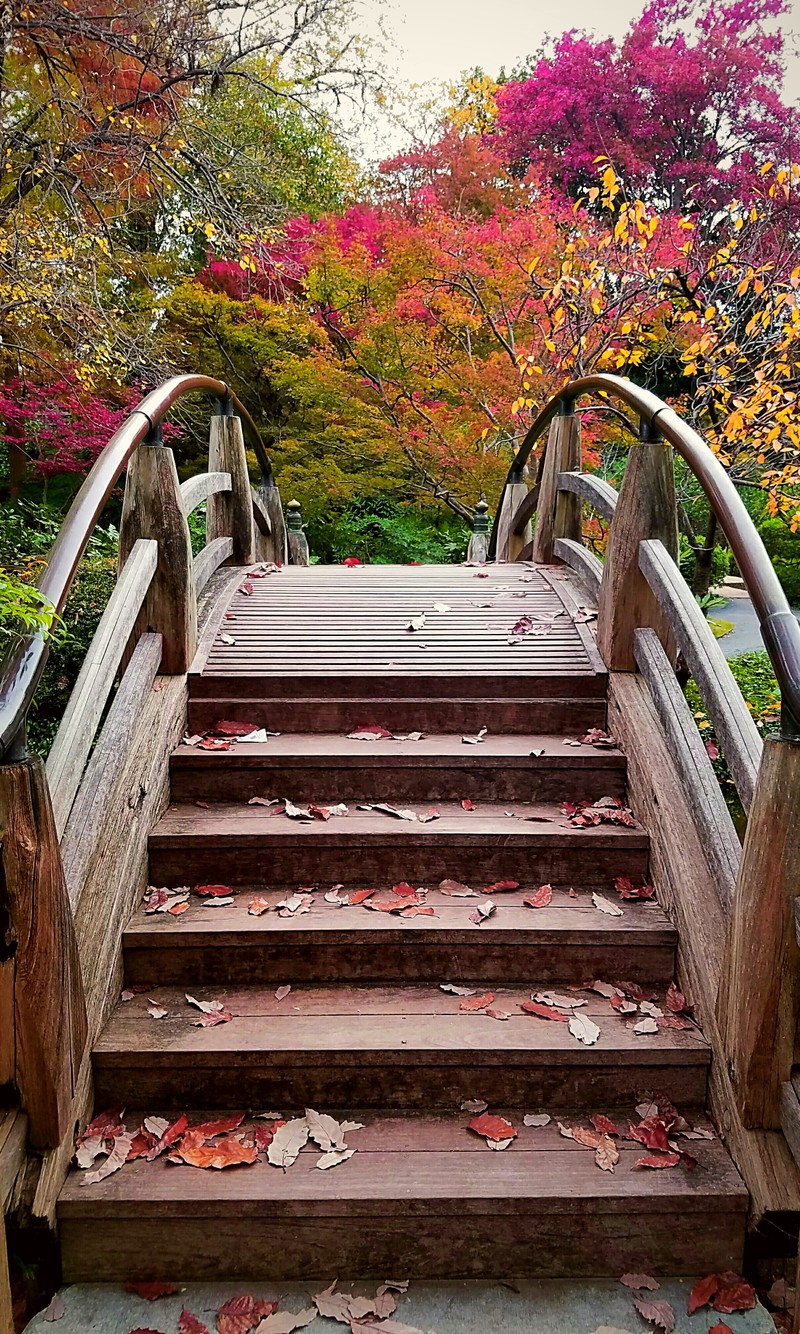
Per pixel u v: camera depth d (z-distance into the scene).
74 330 5.54
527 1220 1.72
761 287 4.43
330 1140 1.84
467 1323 1.62
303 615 3.54
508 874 2.44
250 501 4.38
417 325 7.25
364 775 2.69
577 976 2.21
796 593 8.42
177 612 2.87
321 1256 1.72
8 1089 1.68
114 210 6.88
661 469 2.81
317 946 2.19
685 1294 1.70
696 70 8.88
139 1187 1.71
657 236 5.34
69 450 7.36
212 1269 1.72
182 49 5.77
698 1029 2.02
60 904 1.65
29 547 5.70
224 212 6.36
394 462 8.23
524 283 6.46
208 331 9.30
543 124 9.30
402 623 3.44
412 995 2.16
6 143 5.23
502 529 5.49
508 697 2.94
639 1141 1.85
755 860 1.68
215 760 2.66
